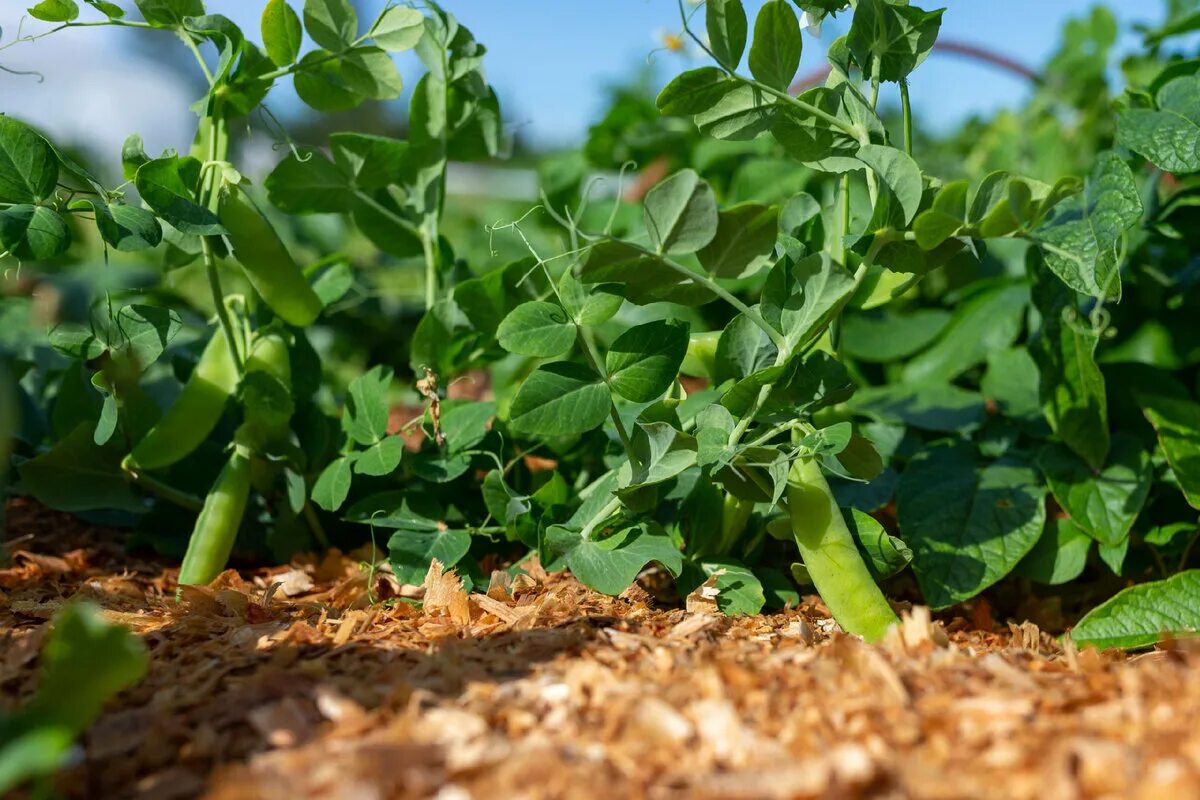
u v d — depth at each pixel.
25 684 0.63
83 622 0.55
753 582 0.73
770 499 0.71
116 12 0.75
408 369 1.22
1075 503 0.77
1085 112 1.23
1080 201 0.73
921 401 0.87
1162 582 0.72
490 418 0.79
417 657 0.66
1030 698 0.60
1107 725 0.58
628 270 0.67
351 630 0.69
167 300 0.94
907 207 0.68
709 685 0.61
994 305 0.93
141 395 0.81
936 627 0.68
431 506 0.79
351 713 0.60
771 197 1.04
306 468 0.82
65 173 0.72
